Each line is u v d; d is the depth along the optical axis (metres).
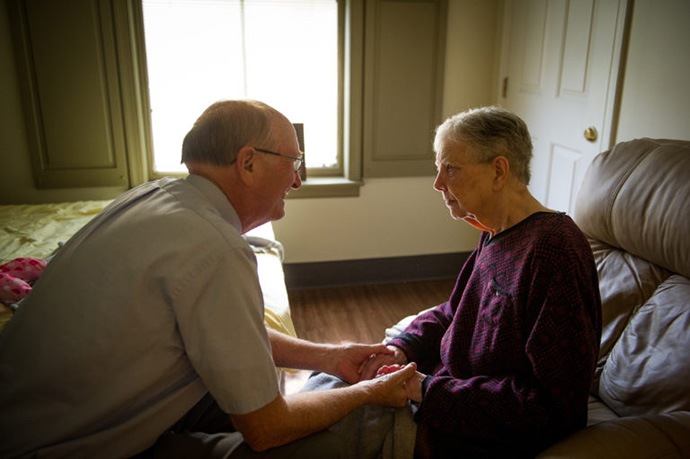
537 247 1.06
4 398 0.92
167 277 0.90
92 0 2.55
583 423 1.07
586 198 1.53
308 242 3.07
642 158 1.42
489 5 2.89
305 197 2.99
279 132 1.06
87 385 0.92
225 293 0.92
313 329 2.68
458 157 1.13
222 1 2.73
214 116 1.03
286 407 0.99
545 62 2.58
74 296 0.92
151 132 2.86
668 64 1.87
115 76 2.66
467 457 1.11
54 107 2.65
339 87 2.95
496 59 2.96
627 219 1.40
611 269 1.46
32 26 2.54
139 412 0.96
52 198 2.77
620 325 1.36
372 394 1.13
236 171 1.04
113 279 0.92
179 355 0.98
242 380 0.92
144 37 2.71
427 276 3.26
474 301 1.22
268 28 2.80
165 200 1.01
